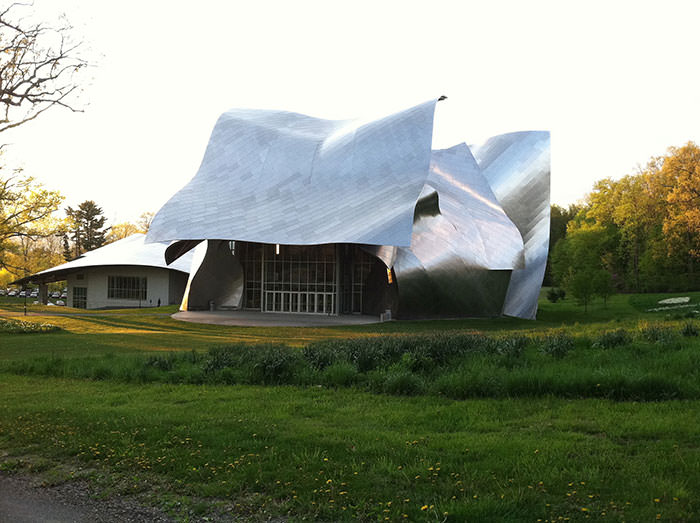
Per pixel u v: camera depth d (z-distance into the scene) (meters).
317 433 8.27
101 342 25.91
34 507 6.30
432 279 39.41
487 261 41.19
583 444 7.24
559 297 63.75
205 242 50.50
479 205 44.84
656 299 54.03
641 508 5.29
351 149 43.09
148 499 6.38
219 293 50.47
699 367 11.17
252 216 39.59
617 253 78.88
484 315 41.75
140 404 11.22
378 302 44.06
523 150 50.78
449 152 49.31
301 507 5.85
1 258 41.62
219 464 7.16
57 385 14.22
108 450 7.98
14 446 8.52
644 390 9.93
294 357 14.62
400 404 10.38
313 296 46.03
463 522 5.21
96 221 113.12
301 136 47.78
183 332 31.55
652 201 68.88
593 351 13.91
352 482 6.30
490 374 11.31
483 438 7.69
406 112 45.09
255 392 12.17
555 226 112.12
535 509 5.38
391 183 39.44
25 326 32.41
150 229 38.97
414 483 6.19
